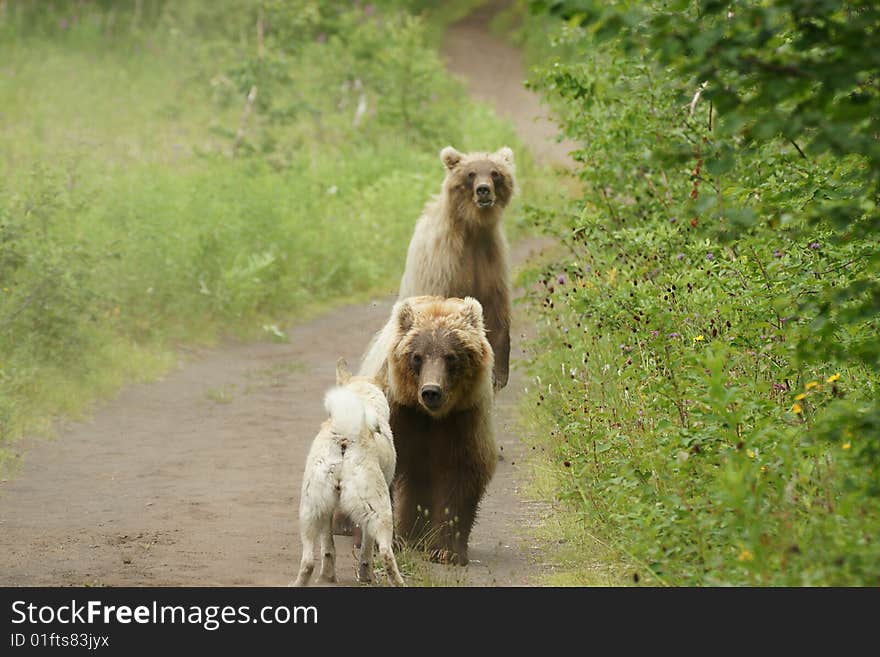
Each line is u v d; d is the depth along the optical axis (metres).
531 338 23.75
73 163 26.98
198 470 15.20
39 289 19.08
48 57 46.56
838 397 10.46
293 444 16.78
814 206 9.20
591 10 7.40
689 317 12.71
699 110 16.44
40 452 15.74
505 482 14.76
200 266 25.11
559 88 18.61
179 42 48.88
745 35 7.32
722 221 9.01
